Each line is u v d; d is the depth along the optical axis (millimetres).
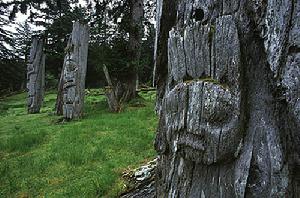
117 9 12906
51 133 8180
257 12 2209
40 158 6047
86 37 10977
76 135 7484
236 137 2168
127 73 12711
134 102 12273
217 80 2236
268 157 2123
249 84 2256
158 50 2803
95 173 5027
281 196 2062
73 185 4730
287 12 2061
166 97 2475
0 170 5543
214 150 2191
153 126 7898
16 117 12789
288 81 2047
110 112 11195
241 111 2188
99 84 25344
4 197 4629
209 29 2275
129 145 6336
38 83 14266
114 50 12680
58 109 12102
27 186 4898
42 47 14516
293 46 2041
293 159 2125
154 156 5574
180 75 2408
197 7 2408
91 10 13125
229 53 2219
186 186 2387
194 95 2266
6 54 27750
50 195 4523
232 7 2303
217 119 2182
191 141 2273
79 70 10625
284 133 2146
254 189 2119
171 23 2707
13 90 31188
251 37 2262
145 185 4332
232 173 2199
